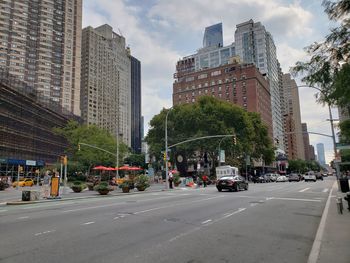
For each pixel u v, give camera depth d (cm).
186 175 7662
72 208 1628
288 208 1567
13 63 9725
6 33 9638
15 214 1402
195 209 1516
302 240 854
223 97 12625
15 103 6638
